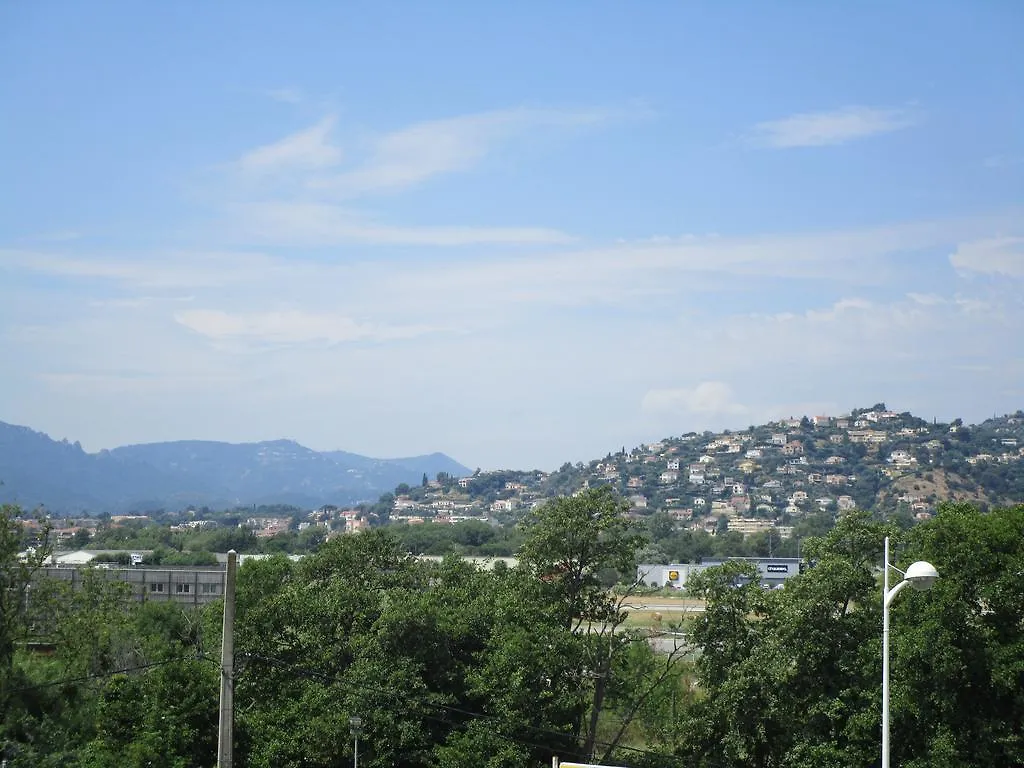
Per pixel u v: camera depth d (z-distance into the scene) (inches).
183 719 1780.3
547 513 2134.6
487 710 1955.0
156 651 2443.4
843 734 1748.3
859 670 1784.0
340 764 1892.2
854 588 1815.9
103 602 2933.1
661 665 2406.5
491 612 2150.6
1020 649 1649.9
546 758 1975.9
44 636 1937.7
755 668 1812.3
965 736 1660.9
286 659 2108.8
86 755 1684.3
